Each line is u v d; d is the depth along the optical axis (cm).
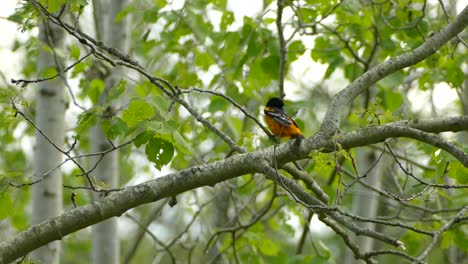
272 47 1335
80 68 1077
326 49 1359
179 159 1500
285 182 791
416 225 1391
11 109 808
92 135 1384
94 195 1391
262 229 1505
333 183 1452
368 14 1302
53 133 1234
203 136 1361
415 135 837
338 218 775
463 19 950
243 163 798
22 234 728
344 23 1322
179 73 1484
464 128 879
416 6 1372
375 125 853
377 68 927
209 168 793
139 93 1310
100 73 1383
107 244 1362
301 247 1450
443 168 941
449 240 1284
